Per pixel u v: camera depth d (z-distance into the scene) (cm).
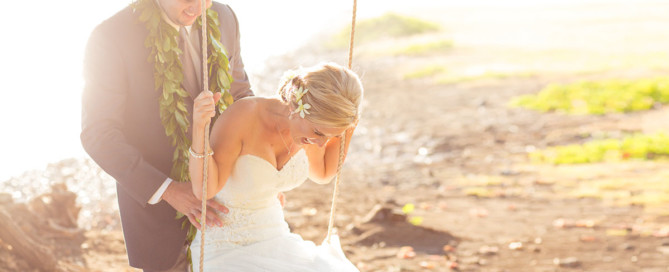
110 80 330
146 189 329
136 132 345
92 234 687
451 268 665
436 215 838
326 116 299
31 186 883
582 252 709
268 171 325
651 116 1450
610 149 1166
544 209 866
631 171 1039
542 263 680
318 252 344
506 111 1564
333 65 308
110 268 601
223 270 329
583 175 1027
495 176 1044
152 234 359
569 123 1407
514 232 775
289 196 913
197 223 332
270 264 328
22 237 563
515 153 1190
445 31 3719
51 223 659
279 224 340
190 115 354
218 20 370
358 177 1045
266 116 322
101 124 329
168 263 360
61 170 958
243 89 395
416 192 958
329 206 868
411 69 2359
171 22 342
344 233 752
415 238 743
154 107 342
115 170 328
